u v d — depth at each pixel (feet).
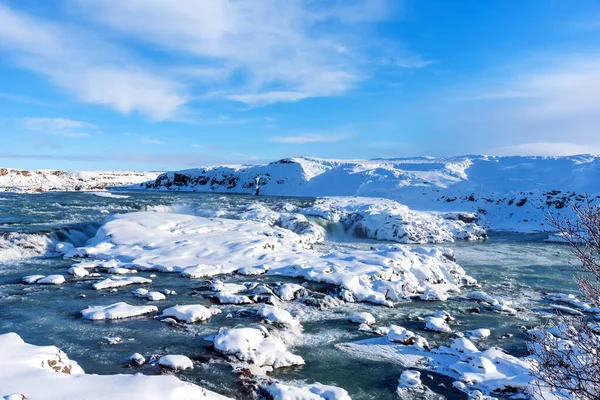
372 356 28.94
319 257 55.67
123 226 64.03
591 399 14.08
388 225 89.86
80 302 36.35
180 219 71.05
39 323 30.96
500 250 79.77
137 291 39.55
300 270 48.14
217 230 67.26
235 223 72.43
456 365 27.02
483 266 64.39
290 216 86.63
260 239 61.87
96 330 29.86
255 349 26.84
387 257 52.90
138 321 32.04
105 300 37.01
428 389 24.34
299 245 65.57
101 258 52.75
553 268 63.00
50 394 14.03
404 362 28.09
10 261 51.57
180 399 15.35
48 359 17.46
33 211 81.46
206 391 17.53
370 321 35.47
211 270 48.24
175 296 39.19
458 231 95.25
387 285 44.73
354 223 94.27
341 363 27.63
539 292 48.85
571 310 41.01
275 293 40.96
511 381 24.09
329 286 44.32
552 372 15.69
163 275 47.01
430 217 104.83
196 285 43.04
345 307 40.04
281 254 56.49
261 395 21.54
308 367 26.84
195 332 30.07
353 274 46.14
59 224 66.49
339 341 31.53
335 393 21.70
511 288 50.65
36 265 49.75
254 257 54.34
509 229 109.70
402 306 41.75
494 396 23.43
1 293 38.37
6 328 29.73
